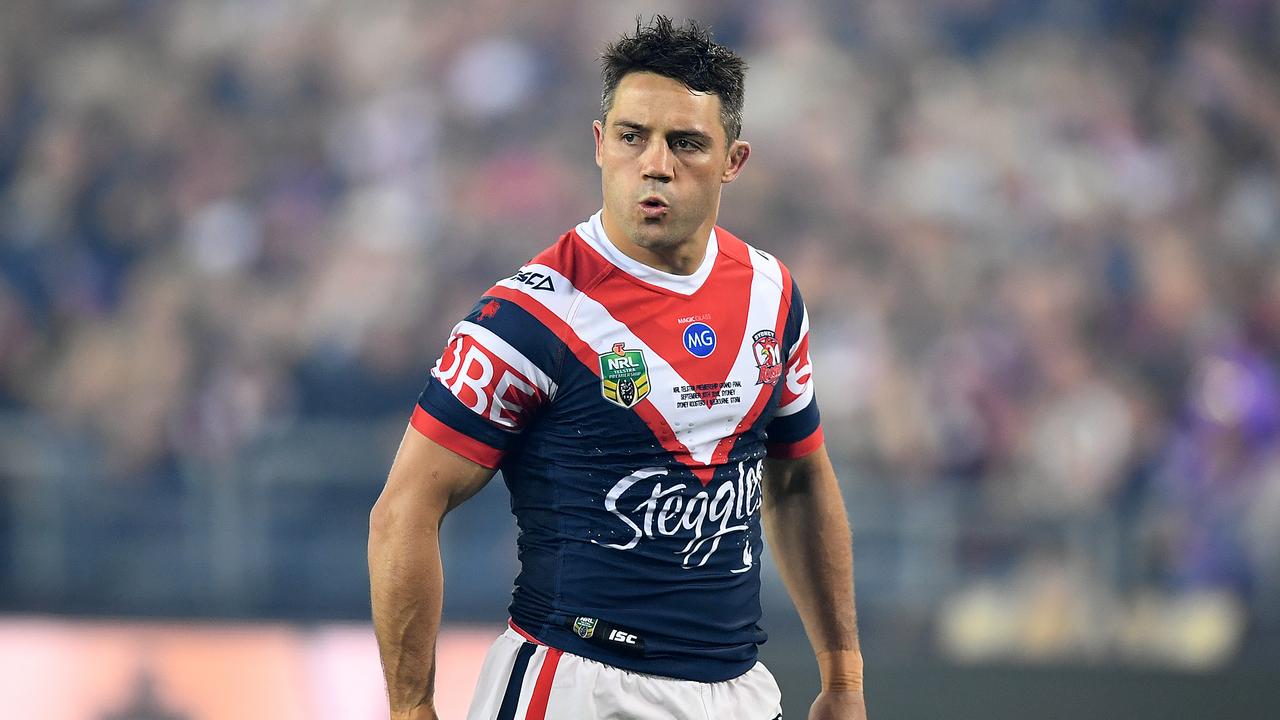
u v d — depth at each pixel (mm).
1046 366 31391
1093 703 20922
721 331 8484
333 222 36375
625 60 8180
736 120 8336
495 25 40250
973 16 40656
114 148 37344
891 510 26969
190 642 20703
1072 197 36062
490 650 8703
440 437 8133
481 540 26875
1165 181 36938
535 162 38156
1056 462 29328
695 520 8391
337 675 20500
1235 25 40156
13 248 34812
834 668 9641
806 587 9641
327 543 28219
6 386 31953
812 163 37062
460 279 35094
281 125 38656
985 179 36719
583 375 8188
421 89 39500
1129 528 26688
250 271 34969
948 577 26656
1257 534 27250
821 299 33500
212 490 28594
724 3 40812
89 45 39344
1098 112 38250
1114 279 34062
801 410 9203
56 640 20719
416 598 8109
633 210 8062
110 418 30359
